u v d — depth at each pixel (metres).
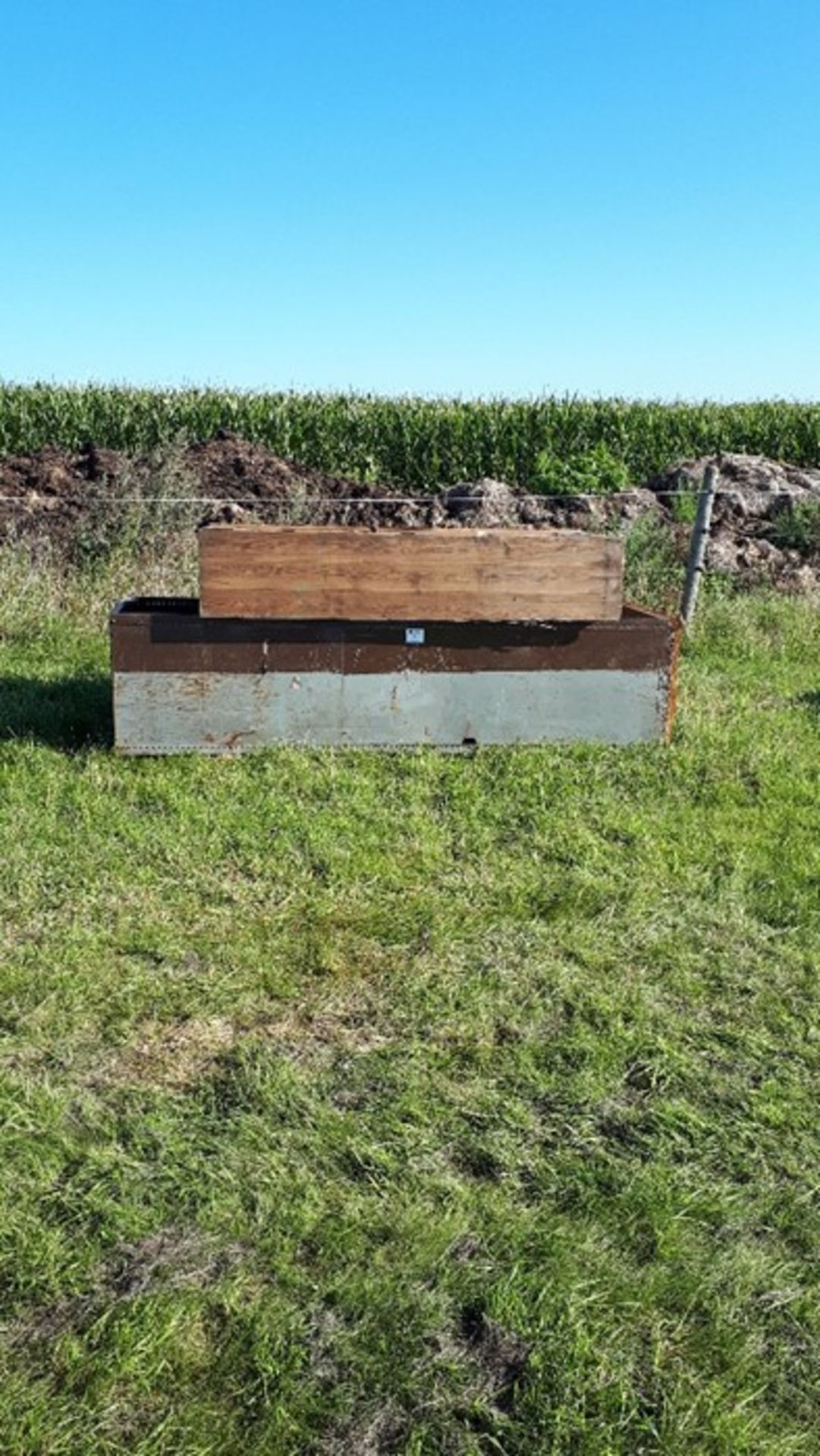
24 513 10.48
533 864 4.64
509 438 17.45
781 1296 2.54
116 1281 2.52
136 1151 2.91
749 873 4.61
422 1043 3.42
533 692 5.69
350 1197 2.80
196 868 4.46
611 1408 2.26
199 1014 3.53
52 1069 3.25
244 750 5.57
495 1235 2.68
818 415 18.50
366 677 5.57
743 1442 2.20
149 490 10.91
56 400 18.12
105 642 7.80
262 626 5.46
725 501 11.86
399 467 17.70
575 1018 3.58
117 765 5.42
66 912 4.10
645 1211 2.78
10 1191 2.75
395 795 5.20
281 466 12.73
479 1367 2.35
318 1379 2.31
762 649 8.34
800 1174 2.93
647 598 9.15
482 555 5.46
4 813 4.84
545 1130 3.06
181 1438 2.18
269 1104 3.11
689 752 5.76
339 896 4.30
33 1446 2.15
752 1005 3.69
